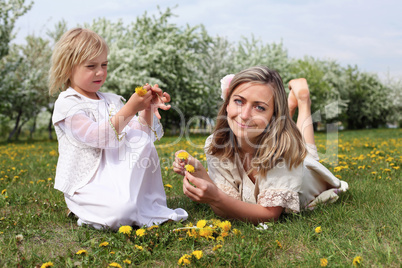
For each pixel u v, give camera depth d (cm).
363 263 148
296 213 214
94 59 213
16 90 1747
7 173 414
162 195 232
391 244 165
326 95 3002
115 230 198
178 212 218
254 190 214
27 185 332
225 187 219
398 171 356
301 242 175
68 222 219
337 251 162
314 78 3025
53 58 218
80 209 206
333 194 241
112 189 199
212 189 190
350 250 163
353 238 178
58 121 213
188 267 149
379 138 1117
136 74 1752
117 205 191
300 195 231
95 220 196
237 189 223
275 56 2373
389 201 235
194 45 2217
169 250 168
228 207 194
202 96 2006
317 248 168
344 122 3741
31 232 193
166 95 219
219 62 2208
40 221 217
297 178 203
